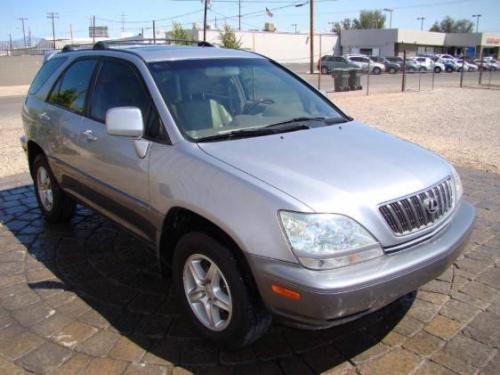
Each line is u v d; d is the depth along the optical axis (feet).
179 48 14.17
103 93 13.79
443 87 93.25
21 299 12.62
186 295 10.85
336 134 12.01
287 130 11.96
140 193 11.73
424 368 9.83
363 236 8.87
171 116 11.39
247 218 9.11
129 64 13.07
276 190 9.11
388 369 9.84
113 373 9.83
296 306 8.68
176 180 10.52
